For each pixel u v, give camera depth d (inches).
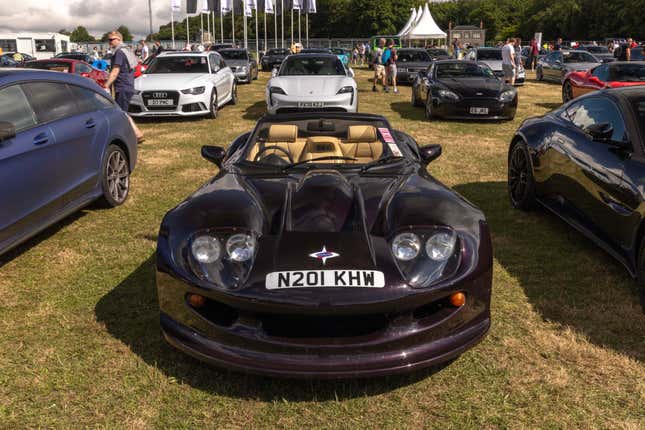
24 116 153.2
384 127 154.7
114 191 204.8
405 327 92.1
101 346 112.1
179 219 102.9
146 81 415.2
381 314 92.4
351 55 1521.9
